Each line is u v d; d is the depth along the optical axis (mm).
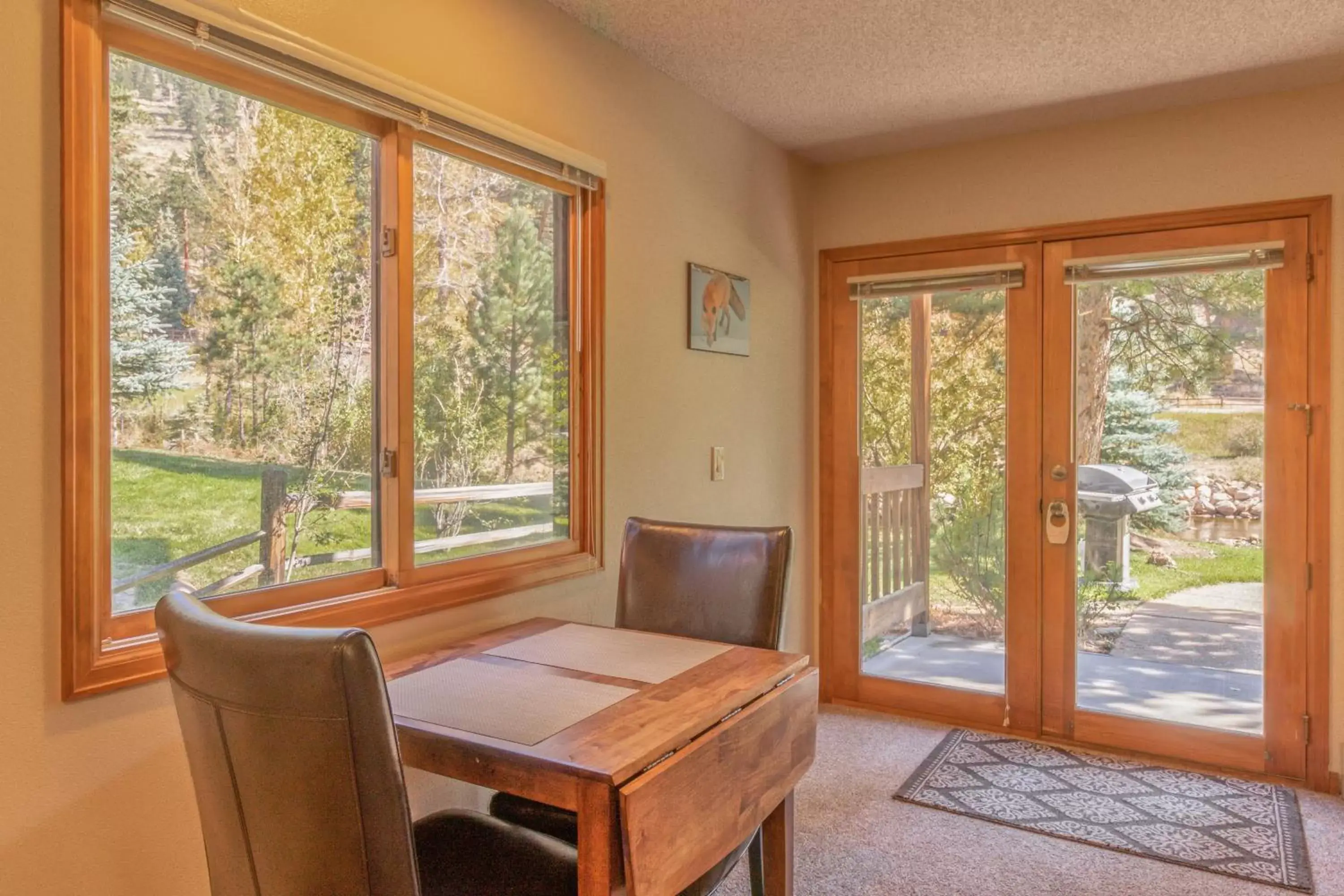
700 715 1359
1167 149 3002
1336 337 2777
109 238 1379
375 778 906
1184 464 3018
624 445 2506
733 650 1785
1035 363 3248
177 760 1425
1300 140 2807
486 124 1998
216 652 958
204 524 1527
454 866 1347
